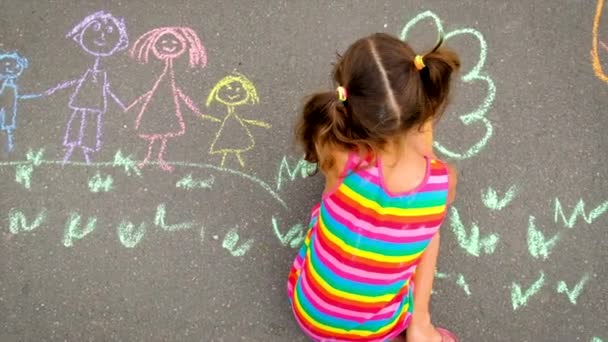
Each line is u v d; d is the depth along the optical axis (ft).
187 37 8.87
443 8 8.87
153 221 8.13
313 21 8.89
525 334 7.69
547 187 8.15
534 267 7.88
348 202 6.05
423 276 7.21
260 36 8.87
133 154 8.38
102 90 8.64
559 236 7.97
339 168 6.04
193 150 8.39
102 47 8.82
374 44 5.57
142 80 8.68
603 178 8.18
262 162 8.34
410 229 6.06
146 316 7.82
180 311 7.84
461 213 8.09
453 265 7.93
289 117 8.52
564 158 8.25
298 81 8.68
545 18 8.83
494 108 8.45
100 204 8.19
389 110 5.49
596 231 7.97
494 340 7.69
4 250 8.03
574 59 8.66
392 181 5.85
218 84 8.66
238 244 8.06
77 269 7.98
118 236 8.08
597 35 8.76
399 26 8.87
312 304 6.73
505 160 8.26
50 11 8.93
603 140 8.32
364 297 6.47
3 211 8.16
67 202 8.20
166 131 8.46
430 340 7.33
